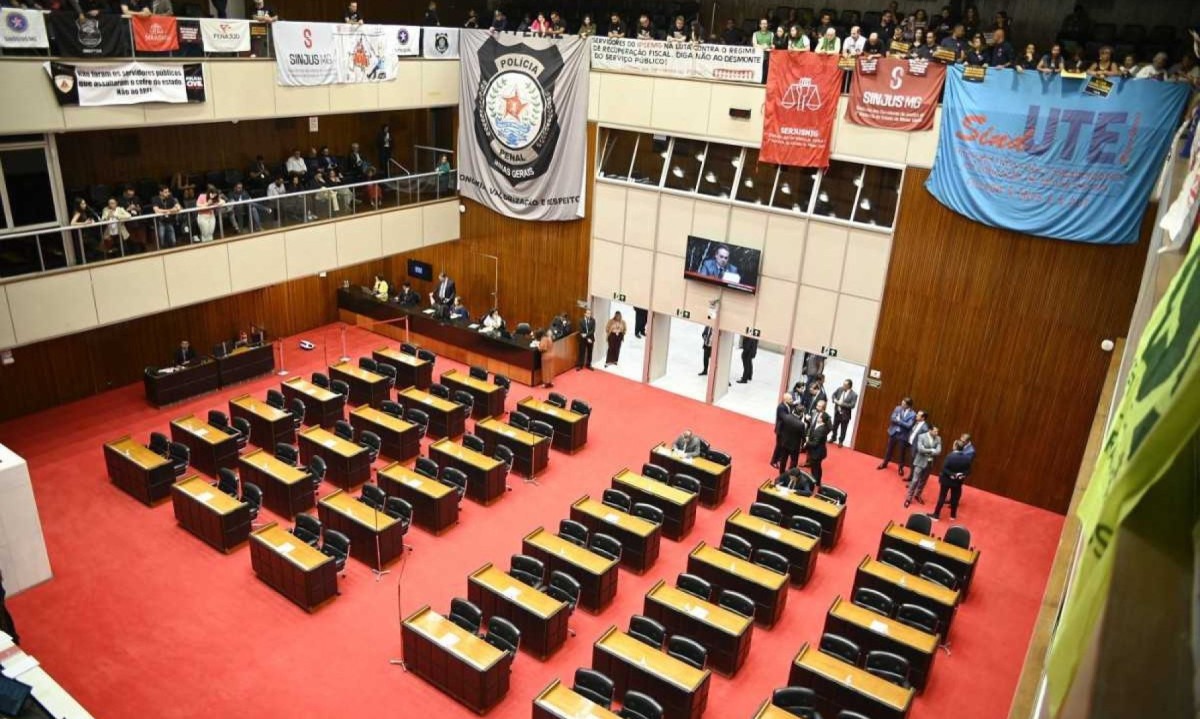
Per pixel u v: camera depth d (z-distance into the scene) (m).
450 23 26.31
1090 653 1.47
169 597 13.77
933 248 17.75
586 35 21.25
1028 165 16.08
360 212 22.14
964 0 18.84
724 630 12.26
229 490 15.95
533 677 12.45
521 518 16.50
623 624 13.65
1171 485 1.44
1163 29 16.55
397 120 26.69
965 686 12.63
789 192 19.62
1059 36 17.05
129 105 16.55
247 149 22.91
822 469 18.97
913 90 17.11
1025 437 17.61
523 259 24.19
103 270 17.08
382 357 22.17
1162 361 1.81
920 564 14.49
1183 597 1.39
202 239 18.77
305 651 12.76
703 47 19.41
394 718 11.62
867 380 19.38
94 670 12.16
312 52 19.45
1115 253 15.83
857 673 11.25
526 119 22.41
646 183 21.39
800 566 14.56
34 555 13.70
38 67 15.09
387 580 14.47
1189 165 10.17
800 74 18.25
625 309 27.61
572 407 19.47
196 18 17.20
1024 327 17.09
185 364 20.94
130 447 16.73
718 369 21.81
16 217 16.89
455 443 17.91
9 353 16.66
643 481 16.52
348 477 16.89
